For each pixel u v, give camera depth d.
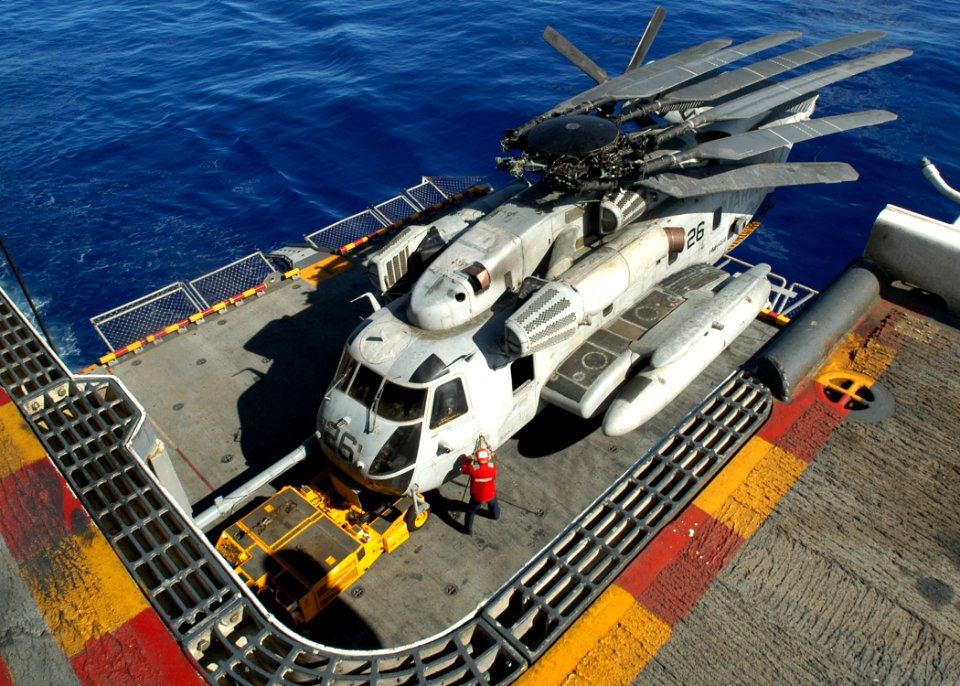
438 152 29.95
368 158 30.00
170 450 12.50
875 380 10.26
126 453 8.03
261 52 39.25
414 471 10.43
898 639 7.18
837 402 10.00
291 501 10.73
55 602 6.82
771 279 21.89
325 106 33.34
